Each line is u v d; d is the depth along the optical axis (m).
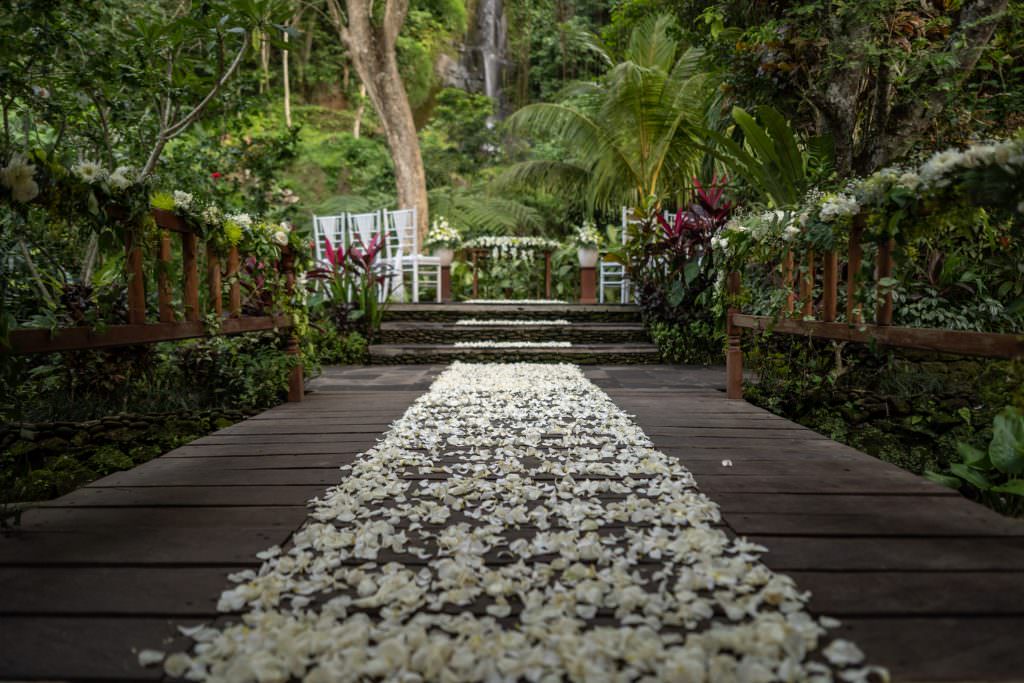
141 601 1.05
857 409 2.78
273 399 3.12
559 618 0.96
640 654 0.84
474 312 6.05
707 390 3.56
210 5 2.97
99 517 1.47
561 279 8.66
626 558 1.17
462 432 2.35
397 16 8.48
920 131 3.84
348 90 15.42
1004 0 3.62
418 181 8.88
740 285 3.21
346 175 13.51
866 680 0.81
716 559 1.15
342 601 1.00
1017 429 1.78
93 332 1.61
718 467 1.88
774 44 3.72
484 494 1.56
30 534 1.35
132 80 3.23
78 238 1.87
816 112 4.49
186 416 2.66
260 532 1.36
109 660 0.88
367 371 4.61
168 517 1.47
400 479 1.76
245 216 2.54
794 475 1.79
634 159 7.72
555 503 1.49
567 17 13.74
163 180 3.50
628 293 6.84
